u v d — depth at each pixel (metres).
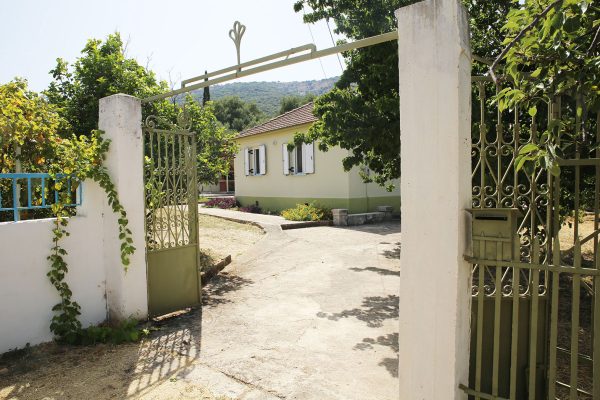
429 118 2.66
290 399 3.34
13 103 4.52
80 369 3.91
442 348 2.64
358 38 6.38
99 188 4.93
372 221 15.21
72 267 4.66
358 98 6.82
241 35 4.41
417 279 2.75
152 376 3.77
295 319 5.32
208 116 10.02
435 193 2.65
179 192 5.79
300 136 9.53
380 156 7.45
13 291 4.16
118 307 4.90
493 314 3.27
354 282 7.16
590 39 2.59
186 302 5.80
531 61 2.59
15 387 3.55
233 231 12.84
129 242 4.86
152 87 8.05
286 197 18.41
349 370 3.87
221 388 3.54
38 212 5.19
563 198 5.17
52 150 4.53
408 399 2.81
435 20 2.61
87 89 7.25
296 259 9.09
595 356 2.35
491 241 2.61
